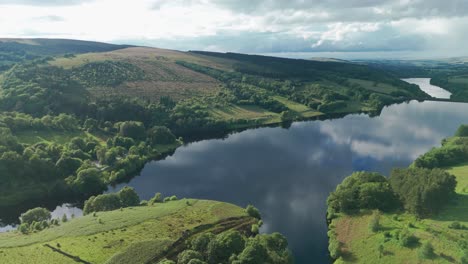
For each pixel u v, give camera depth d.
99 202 108.81
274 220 106.81
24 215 102.06
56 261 75.75
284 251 79.00
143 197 129.25
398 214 96.75
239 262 69.38
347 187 110.75
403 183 101.00
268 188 134.38
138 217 97.69
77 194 132.75
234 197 126.19
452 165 134.62
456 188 109.31
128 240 84.75
